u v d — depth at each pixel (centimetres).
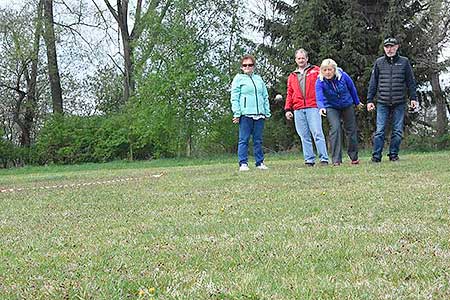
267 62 2370
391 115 1078
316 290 237
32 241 395
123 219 483
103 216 511
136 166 1933
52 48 2942
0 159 2689
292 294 233
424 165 893
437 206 466
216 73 2372
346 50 2092
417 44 2128
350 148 1019
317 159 1355
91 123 2706
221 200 582
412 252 302
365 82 2100
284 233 376
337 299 224
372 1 2167
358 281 251
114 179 1070
